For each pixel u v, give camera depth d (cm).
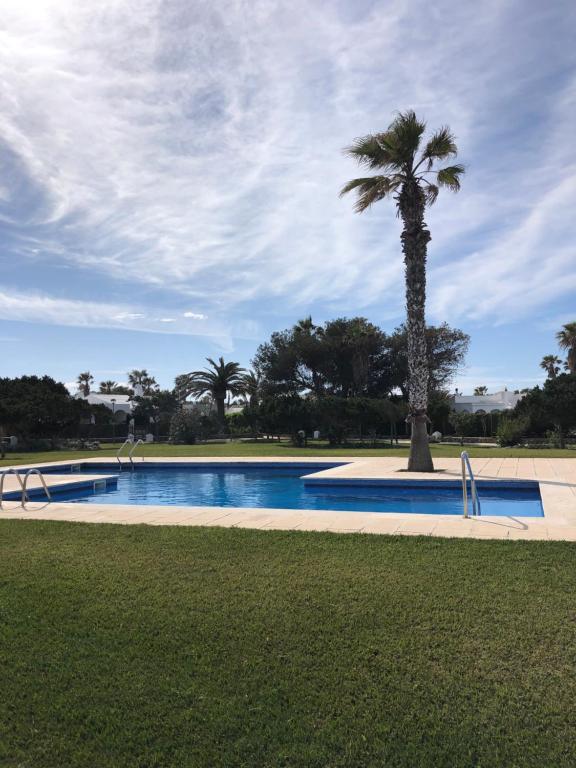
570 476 1351
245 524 793
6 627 461
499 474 1420
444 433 4219
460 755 307
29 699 370
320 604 480
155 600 502
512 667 379
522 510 1102
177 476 1877
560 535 688
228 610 476
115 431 4950
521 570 547
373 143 1507
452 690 359
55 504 1020
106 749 324
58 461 2178
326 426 3566
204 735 331
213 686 375
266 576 553
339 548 639
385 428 4309
